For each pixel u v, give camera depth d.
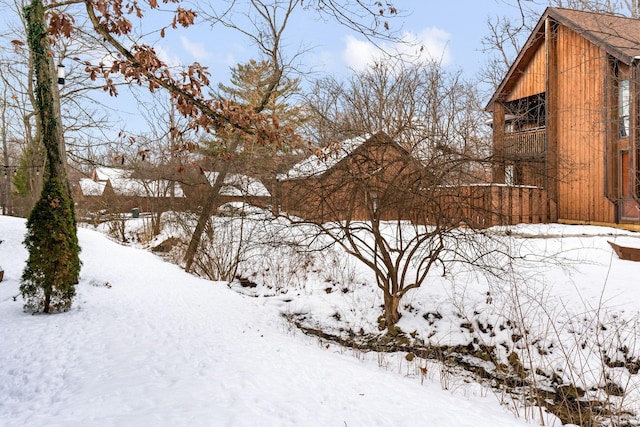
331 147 7.50
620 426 5.47
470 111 10.72
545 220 16.39
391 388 5.30
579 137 16.05
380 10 5.07
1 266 11.23
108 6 4.55
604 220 15.18
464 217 7.65
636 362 6.70
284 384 5.00
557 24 16.97
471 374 7.32
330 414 4.24
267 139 5.85
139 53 4.77
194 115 5.45
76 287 9.71
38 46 10.03
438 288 9.90
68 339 6.36
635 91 13.73
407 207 8.00
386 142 7.56
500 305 8.82
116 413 3.92
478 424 4.43
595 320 7.64
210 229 13.80
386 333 9.04
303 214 8.55
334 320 10.07
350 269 11.74
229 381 4.92
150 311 8.51
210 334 7.30
